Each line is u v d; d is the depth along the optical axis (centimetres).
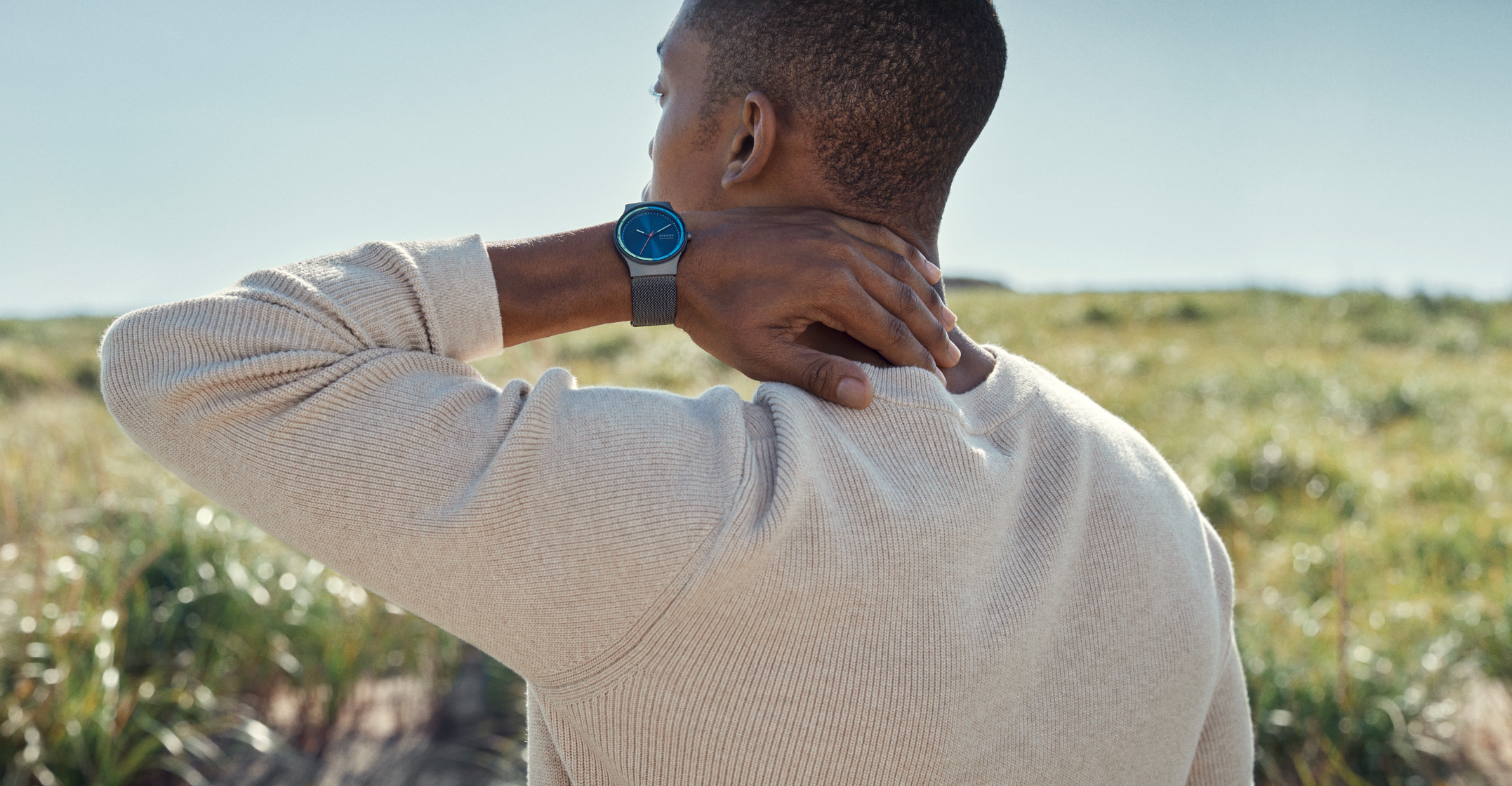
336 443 65
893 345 77
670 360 1047
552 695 68
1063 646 76
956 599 69
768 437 69
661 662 64
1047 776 74
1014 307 1838
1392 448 761
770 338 76
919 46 80
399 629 367
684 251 79
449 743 319
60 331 1501
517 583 63
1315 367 1075
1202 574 85
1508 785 313
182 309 69
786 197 85
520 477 63
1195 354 1295
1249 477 636
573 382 71
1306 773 306
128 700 303
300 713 335
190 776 293
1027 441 80
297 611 361
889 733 67
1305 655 367
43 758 285
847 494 68
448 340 75
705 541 63
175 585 374
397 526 64
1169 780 83
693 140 88
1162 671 79
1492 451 748
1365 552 499
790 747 66
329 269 73
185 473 69
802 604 65
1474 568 469
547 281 78
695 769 66
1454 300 1578
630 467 64
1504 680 369
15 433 593
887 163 83
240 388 66
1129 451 85
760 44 82
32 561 365
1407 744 324
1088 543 78
